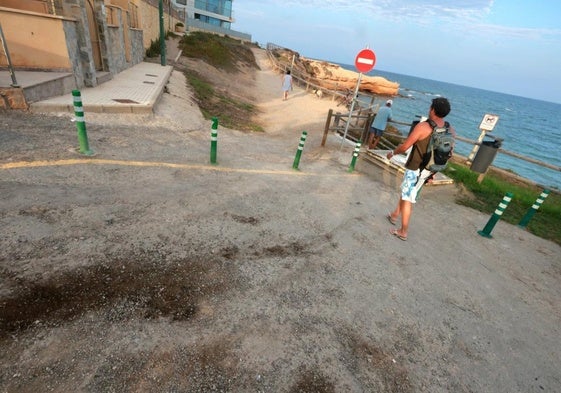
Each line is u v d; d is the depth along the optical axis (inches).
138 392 78.4
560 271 193.8
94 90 347.9
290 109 638.5
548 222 272.5
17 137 205.0
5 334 85.3
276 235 164.4
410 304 134.3
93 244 125.8
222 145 308.5
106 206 154.1
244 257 140.0
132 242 132.2
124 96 337.4
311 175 271.6
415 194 177.8
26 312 92.4
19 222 128.6
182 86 506.0
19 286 99.8
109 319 96.2
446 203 272.7
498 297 154.6
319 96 808.3
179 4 2036.2
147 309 102.6
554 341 133.2
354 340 109.0
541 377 113.0
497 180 359.6
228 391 83.4
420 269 163.0
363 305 127.0
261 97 759.1
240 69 1075.9
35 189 154.6
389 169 327.3
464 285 157.9
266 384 87.4
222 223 163.0
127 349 88.4
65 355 83.4
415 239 195.6
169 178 201.6
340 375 95.1
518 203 303.7
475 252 195.9
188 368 86.9
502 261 191.8
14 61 293.4
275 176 249.3
